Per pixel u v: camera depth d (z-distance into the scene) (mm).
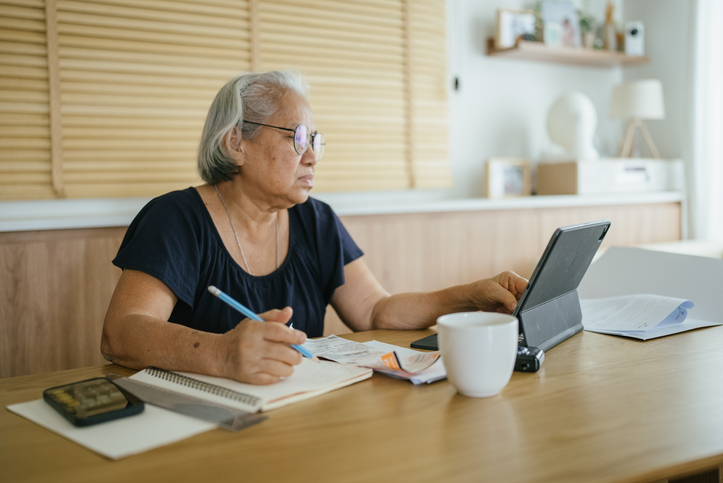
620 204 2738
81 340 1761
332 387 771
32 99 1867
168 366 844
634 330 1042
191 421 661
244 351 773
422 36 2559
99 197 1972
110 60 1970
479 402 714
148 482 523
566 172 2715
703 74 2750
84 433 631
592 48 2934
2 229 1617
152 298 1029
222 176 1213
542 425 635
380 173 2496
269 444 601
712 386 755
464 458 557
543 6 2826
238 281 1205
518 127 2951
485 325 772
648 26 3146
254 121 1152
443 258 2340
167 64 2061
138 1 1992
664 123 3102
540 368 850
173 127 2080
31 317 1688
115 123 1988
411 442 598
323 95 2361
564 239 875
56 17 1875
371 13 2436
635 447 574
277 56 2256
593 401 708
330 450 583
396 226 2236
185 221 1149
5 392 802
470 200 2436
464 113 2795
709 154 2768
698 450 565
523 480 510
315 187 2348
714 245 2592
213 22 2123
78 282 1749
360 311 1308
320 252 1331
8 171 1847
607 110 3236
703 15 2723
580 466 535
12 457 582
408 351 951
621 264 1387
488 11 2826
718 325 1101
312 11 2305
